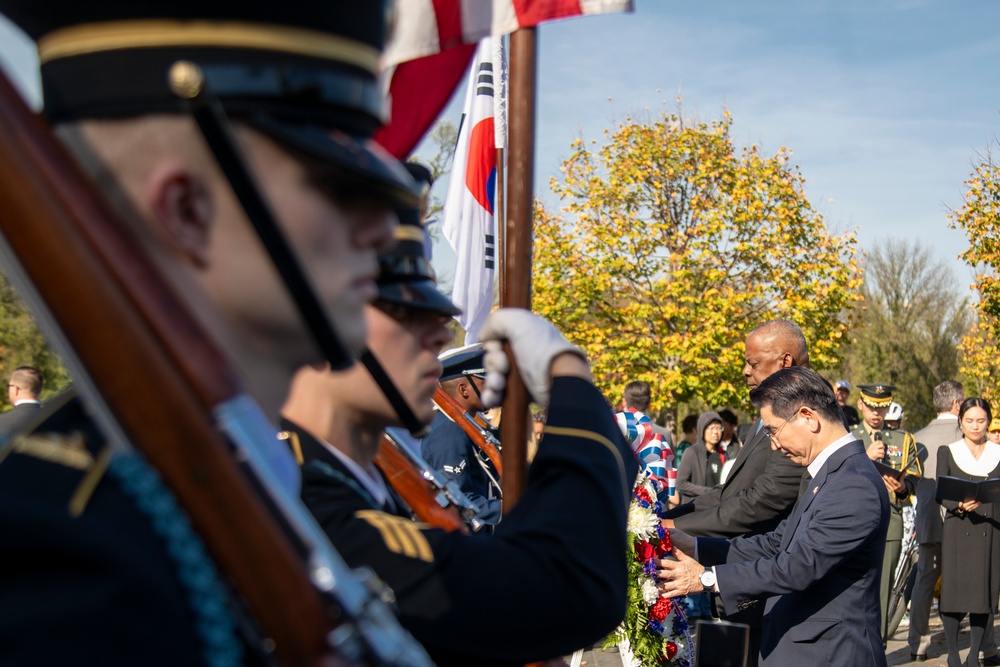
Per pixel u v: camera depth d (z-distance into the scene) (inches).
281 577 23.9
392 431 65.2
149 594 22.3
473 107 127.2
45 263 22.0
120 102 25.9
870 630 133.0
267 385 28.6
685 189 745.6
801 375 139.6
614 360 722.8
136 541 23.1
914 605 301.6
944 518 286.0
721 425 368.8
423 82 73.5
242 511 23.5
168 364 23.0
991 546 279.4
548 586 45.8
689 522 171.2
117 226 23.5
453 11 58.6
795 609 135.0
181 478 23.1
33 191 21.9
